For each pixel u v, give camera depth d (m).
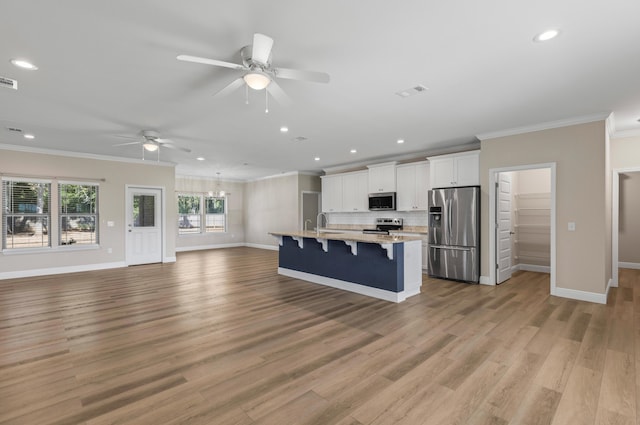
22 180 5.78
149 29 2.13
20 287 5.01
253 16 2.00
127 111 3.82
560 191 4.32
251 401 1.99
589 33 2.20
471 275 5.17
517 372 2.34
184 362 2.50
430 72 2.82
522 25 2.11
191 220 10.20
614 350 2.69
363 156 6.90
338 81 3.01
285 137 5.16
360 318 3.53
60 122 4.26
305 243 5.56
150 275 5.98
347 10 1.94
